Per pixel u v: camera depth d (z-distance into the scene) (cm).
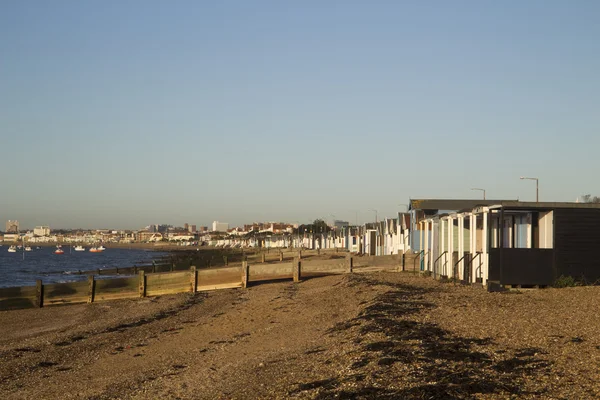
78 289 3591
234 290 3800
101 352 2042
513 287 2577
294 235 17975
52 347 2189
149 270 8475
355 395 1063
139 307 3309
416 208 4909
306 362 1441
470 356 1266
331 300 2659
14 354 2062
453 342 1416
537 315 1762
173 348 2016
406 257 4506
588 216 2600
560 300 2080
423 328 1606
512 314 1798
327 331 1886
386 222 7412
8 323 2898
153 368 1714
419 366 1210
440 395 1010
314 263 4297
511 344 1373
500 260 2564
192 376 1537
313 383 1201
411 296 2338
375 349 1399
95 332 2492
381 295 2402
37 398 1464
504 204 2586
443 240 3391
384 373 1181
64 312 3253
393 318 1814
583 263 2581
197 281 3872
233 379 1424
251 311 2741
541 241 2706
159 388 1445
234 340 2042
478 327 1603
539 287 2562
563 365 1165
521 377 1098
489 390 1024
